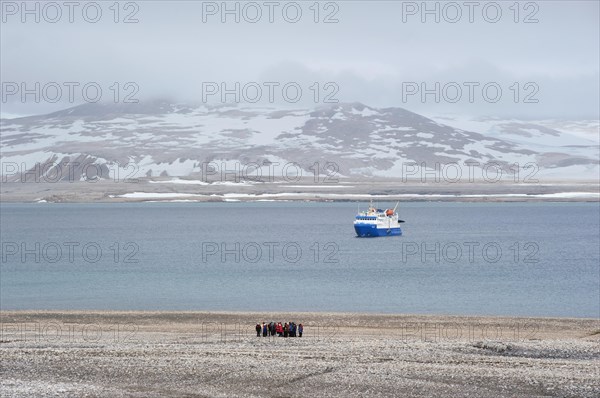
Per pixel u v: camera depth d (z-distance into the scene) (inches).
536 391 2694.4
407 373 2945.4
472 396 2642.7
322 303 6481.3
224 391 2704.2
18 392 2637.8
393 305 6348.4
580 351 3545.8
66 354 3316.9
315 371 2977.4
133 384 2790.4
